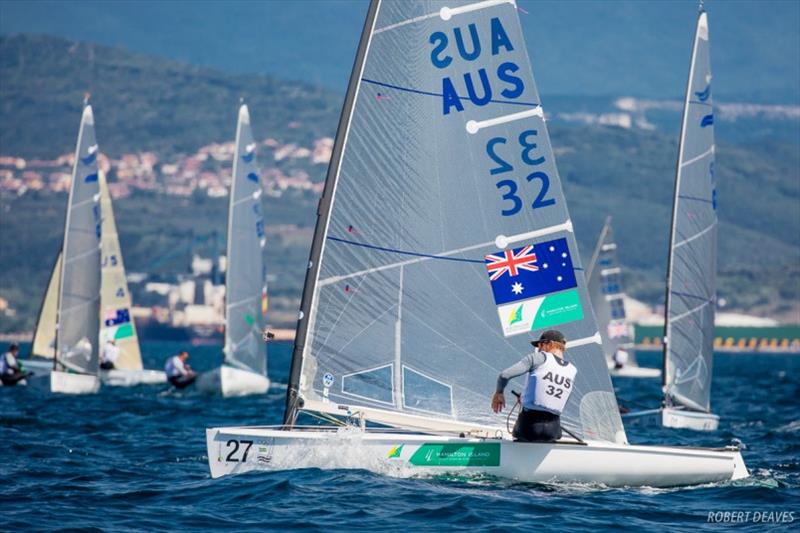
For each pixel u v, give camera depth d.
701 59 103.56
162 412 112.88
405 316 59.56
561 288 59.72
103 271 175.50
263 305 152.25
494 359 59.69
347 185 59.53
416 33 59.81
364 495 53.38
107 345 168.12
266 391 148.25
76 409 113.62
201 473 64.94
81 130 140.88
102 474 64.50
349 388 59.31
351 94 59.62
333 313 59.31
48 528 48.47
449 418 59.56
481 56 59.97
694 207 104.00
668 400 103.81
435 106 59.81
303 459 58.47
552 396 56.59
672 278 103.44
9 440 80.38
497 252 59.78
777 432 96.31
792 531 48.88
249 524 49.16
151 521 50.06
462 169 59.75
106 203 175.38
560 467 56.88
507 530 48.03
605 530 48.69
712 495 56.47
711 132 104.31
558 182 59.84
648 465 57.53
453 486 55.81
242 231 150.25
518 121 59.97
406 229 59.59
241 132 150.12
